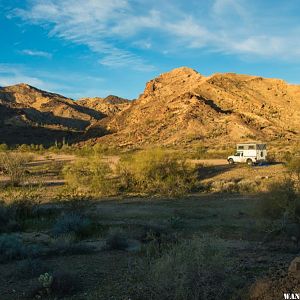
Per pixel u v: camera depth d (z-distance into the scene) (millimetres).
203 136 126562
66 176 33188
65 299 8164
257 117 146000
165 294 6949
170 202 24328
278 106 171125
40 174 41094
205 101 161000
